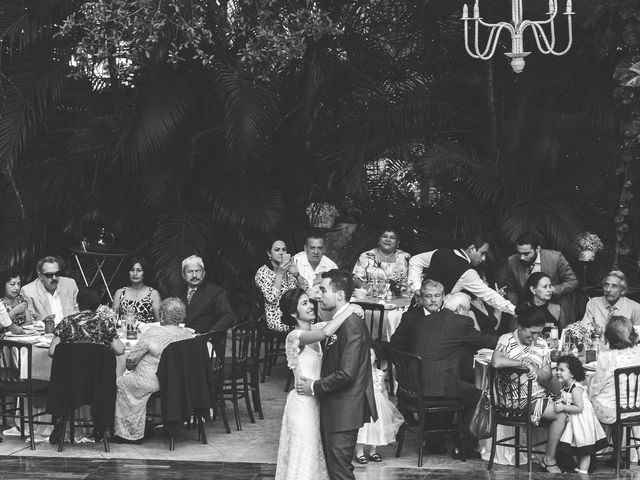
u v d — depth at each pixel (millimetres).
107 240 12453
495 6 12438
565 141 11328
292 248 12227
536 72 12305
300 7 11750
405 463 7988
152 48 10922
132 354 8414
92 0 11188
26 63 11805
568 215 11164
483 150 12672
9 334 9203
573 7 11391
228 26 11672
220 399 8891
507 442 8109
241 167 11906
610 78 11906
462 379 8070
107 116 11922
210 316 9555
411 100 12484
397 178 12500
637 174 11328
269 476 7523
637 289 11102
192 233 11594
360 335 6434
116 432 8516
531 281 8906
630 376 7941
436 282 8305
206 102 12164
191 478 7441
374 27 12719
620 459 7883
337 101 12812
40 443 8500
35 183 12148
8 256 11797
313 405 6578
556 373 7773
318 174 12695
